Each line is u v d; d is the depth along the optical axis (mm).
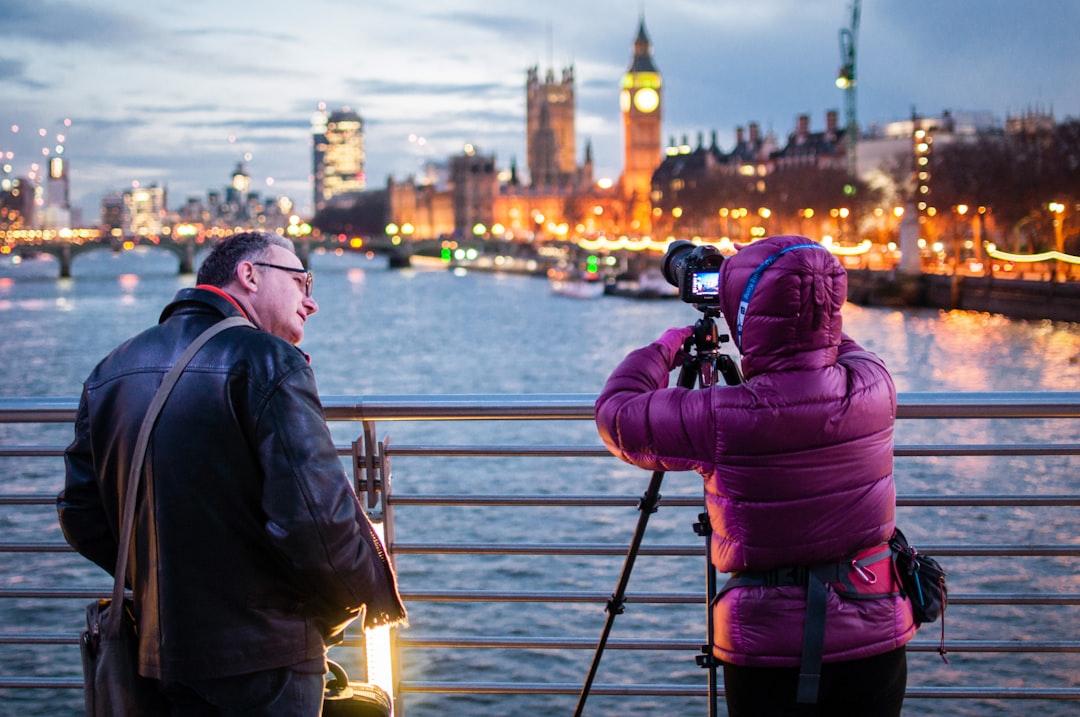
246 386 3523
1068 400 4613
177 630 3529
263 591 3592
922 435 41844
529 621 19406
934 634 16062
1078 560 19203
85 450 3805
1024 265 102500
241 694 3576
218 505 3529
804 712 3621
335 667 4055
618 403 3770
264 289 3951
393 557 4941
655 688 5098
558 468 40125
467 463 41562
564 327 118562
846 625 3539
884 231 147250
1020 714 13711
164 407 3547
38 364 90062
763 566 3604
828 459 3543
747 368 3658
